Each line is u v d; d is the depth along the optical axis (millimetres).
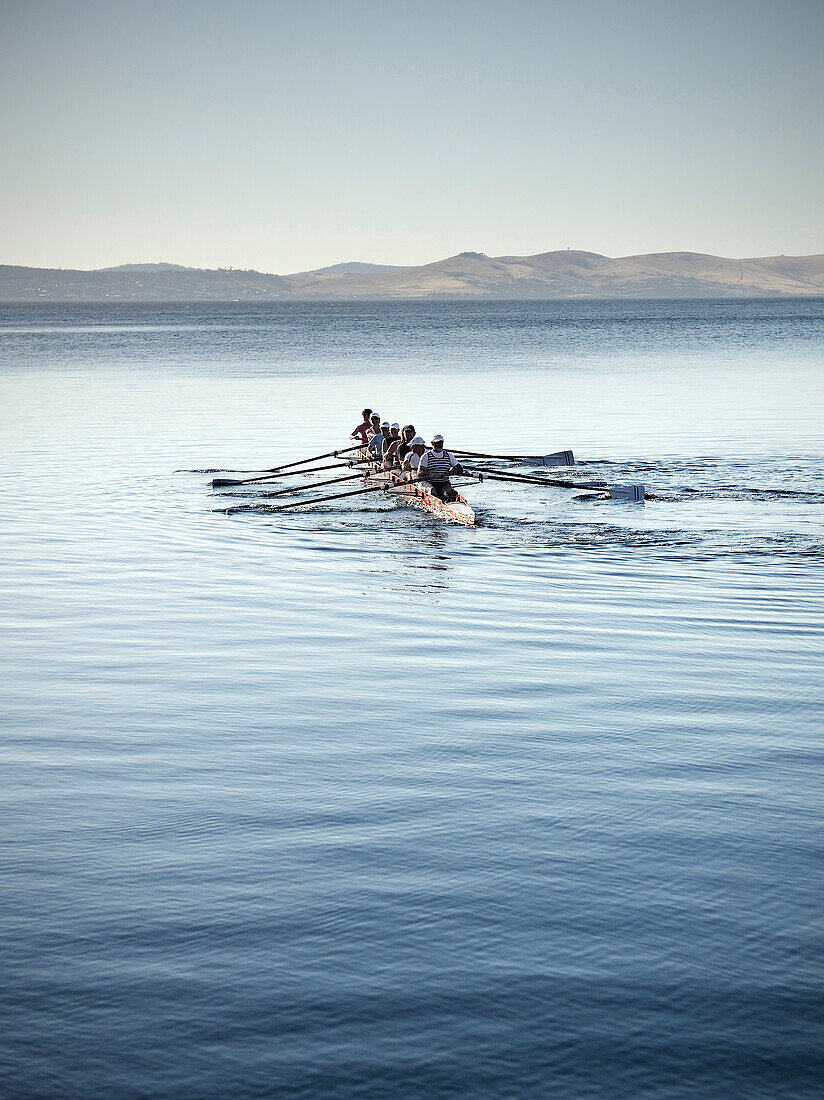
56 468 27922
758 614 14180
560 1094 5156
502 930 6453
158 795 8422
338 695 10930
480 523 21281
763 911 6664
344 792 8461
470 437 33875
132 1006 5770
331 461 29750
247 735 9773
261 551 18672
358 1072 5293
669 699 10750
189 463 29016
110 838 7664
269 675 11625
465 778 8719
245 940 6355
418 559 18031
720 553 18156
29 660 12211
